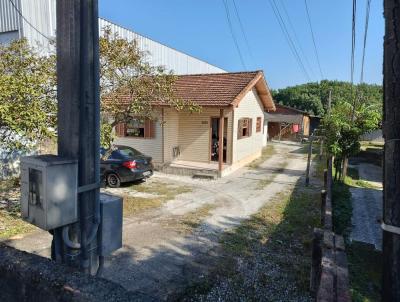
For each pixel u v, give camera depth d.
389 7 1.74
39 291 1.94
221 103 13.41
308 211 9.05
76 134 2.38
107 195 2.86
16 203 8.62
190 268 5.47
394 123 1.76
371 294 4.80
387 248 1.82
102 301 1.71
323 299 2.72
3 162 10.34
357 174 16.58
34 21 12.78
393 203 1.79
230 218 8.36
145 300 1.72
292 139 36.59
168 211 8.88
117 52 8.82
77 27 2.32
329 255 3.80
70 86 2.36
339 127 12.86
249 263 5.72
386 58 1.78
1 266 2.14
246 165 17.45
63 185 2.27
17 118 6.38
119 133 16.05
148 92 9.69
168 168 14.55
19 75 7.01
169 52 21.80
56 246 2.43
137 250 6.17
